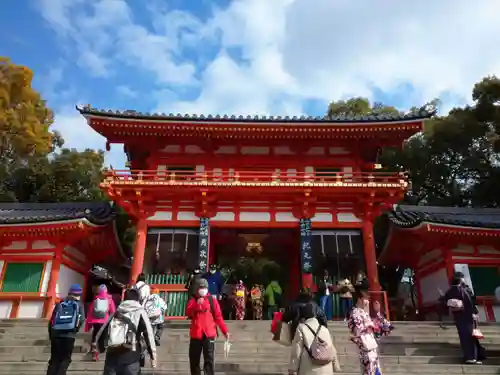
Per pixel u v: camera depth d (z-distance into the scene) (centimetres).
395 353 1247
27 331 1580
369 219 2089
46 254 2105
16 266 2089
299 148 2288
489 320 2003
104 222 2295
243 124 2116
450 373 1096
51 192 4006
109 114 2080
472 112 3944
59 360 868
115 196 2045
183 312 1892
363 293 867
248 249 2648
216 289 1547
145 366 1106
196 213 2098
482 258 2117
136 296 758
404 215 2455
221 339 1346
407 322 1577
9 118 3959
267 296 1936
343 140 2272
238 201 2125
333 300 1897
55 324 880
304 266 1978
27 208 2588
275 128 2134
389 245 2609
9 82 4081
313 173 2094
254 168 2277
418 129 2134
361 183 2014
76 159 4206
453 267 2073
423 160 4094
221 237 2383
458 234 2025
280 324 782
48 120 4731
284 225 2089
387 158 4225
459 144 3969
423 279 2417
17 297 2017
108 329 710
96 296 1248
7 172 4000
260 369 1086
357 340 803
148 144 2269
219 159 2286
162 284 1945
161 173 2238
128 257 3077
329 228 2092
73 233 2108
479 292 2055
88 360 1155
